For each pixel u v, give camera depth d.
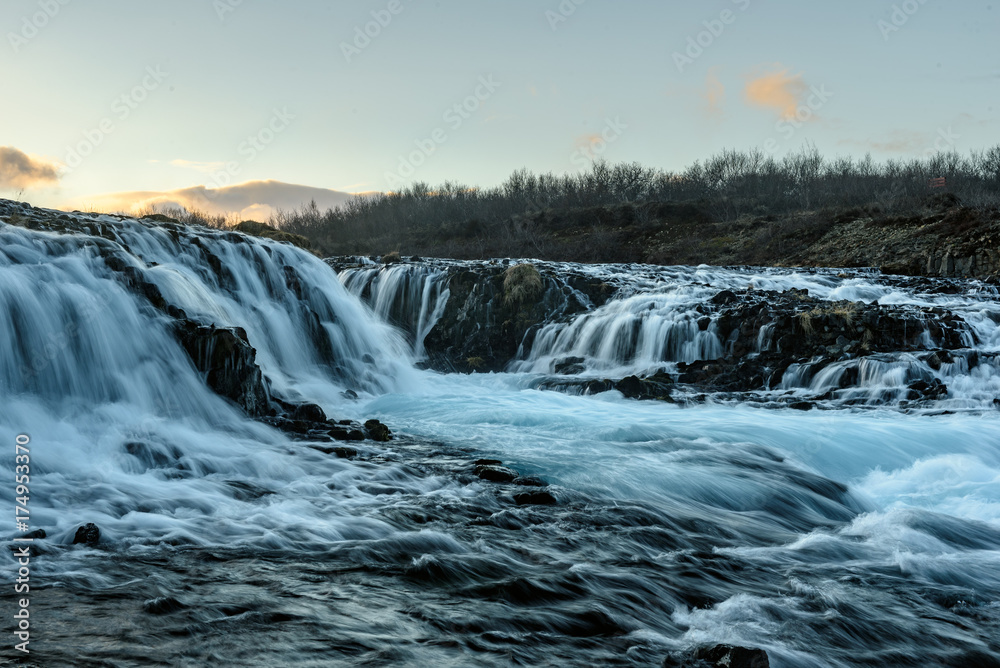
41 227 14.77
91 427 10.03
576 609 5.55
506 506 8.28
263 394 12.40
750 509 9.34
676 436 12.86
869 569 7.18
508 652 4.71
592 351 21.98
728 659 4.73
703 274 30.77
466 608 5.36
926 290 29.58
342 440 11.52
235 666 4.19
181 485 8.27
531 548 6.89
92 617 4.75
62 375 10.88
